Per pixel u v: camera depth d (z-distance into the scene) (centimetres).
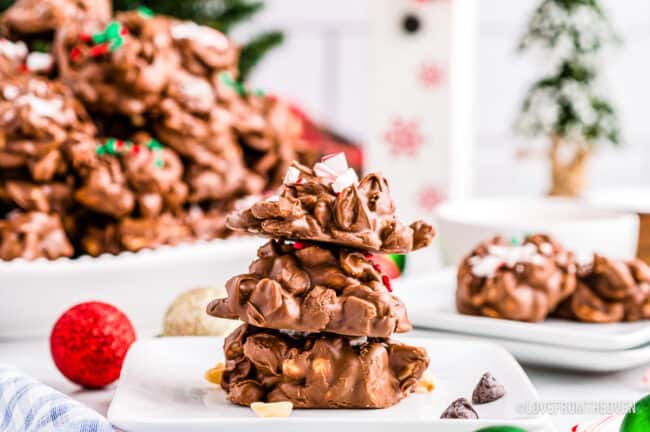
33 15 70
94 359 54
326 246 49
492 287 58
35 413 47
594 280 59
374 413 48
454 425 45
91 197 64
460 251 68
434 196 90
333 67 155
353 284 49
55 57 68
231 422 45
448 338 57
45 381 56
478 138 149
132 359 52
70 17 70
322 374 48
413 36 89
